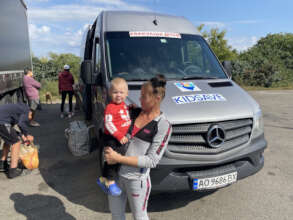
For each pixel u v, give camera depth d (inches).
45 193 146.5
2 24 237.6
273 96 571.8
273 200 138.8
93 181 160.9
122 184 86.2
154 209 130.3
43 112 388.5
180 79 152.6
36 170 176.6
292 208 131.6
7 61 250.8
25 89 293.7
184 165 111.1
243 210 129.8
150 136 78.4
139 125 80.3
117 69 151.0
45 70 790.5
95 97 188.4
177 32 181.3
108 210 130.0
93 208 131.6
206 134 114.4
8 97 270.4
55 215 125.5
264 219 122.7
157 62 159.2
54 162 190.4
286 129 283.7
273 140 243.4
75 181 161.0
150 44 166.2
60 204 135.2
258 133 131.3
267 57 1101.7
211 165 116.5
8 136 161.0
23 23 352.5
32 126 299.3
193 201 137.8
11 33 271.9
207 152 114.1
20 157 170.1
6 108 159.9
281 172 172.9
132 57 157.4
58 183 158.4
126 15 181.3
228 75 174.2
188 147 113.7
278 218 123.5
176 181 112.3
